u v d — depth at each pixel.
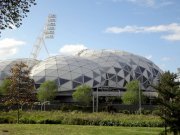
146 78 128.50
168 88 22.75
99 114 48.81
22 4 17.73
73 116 44.41
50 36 118.62
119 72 119.94
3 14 17.55
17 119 43.59
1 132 28.86
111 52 135.50
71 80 108.19
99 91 109.12
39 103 80.25
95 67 114.81
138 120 40.62
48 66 111.38
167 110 22.38
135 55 140.12
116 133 30.00
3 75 116.12
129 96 86.62
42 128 33.59
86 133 29.61
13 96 47.62
